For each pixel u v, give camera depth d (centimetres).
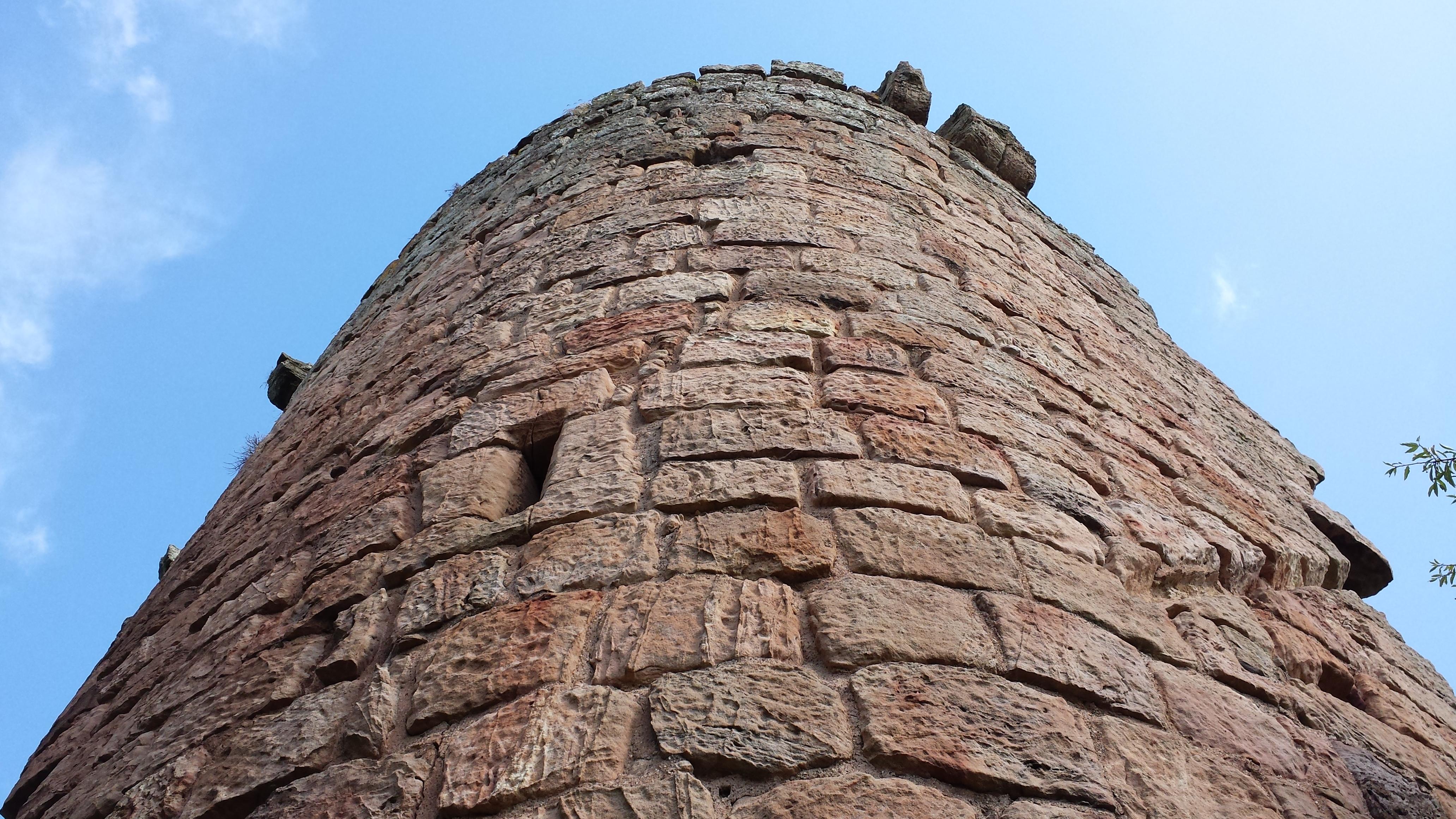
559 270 686
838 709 340
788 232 680
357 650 412
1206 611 481
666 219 711
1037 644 382
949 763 324
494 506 480
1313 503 744
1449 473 688
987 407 539
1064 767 336
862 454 463
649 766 322
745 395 497
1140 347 836
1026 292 747
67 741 543
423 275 866
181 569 657
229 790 379
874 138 927
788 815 305
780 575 391
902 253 693
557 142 978
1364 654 547
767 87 1009
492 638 383
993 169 1095
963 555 416
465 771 335
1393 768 446
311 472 631
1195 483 624
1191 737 381
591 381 532
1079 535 467
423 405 596
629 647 363
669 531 415
